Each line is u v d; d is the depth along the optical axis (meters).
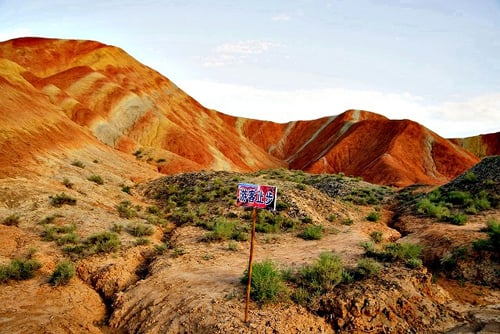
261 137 129.12
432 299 10.24
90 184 24.36
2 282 11.63
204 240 16.28
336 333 8.71
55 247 14.56
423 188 34.09
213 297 9.78
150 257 14.55
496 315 9.74
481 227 17.55
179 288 10.71
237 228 18.03
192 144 66.75
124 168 34.81
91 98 68.12
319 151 109.19
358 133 100.88
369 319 8.94
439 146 90.50
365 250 13.94
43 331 9.22
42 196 19.30
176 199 25.41
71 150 31.70
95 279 12.40
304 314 8.98
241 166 81.94
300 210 20.64
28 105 33.78
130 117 68.00
